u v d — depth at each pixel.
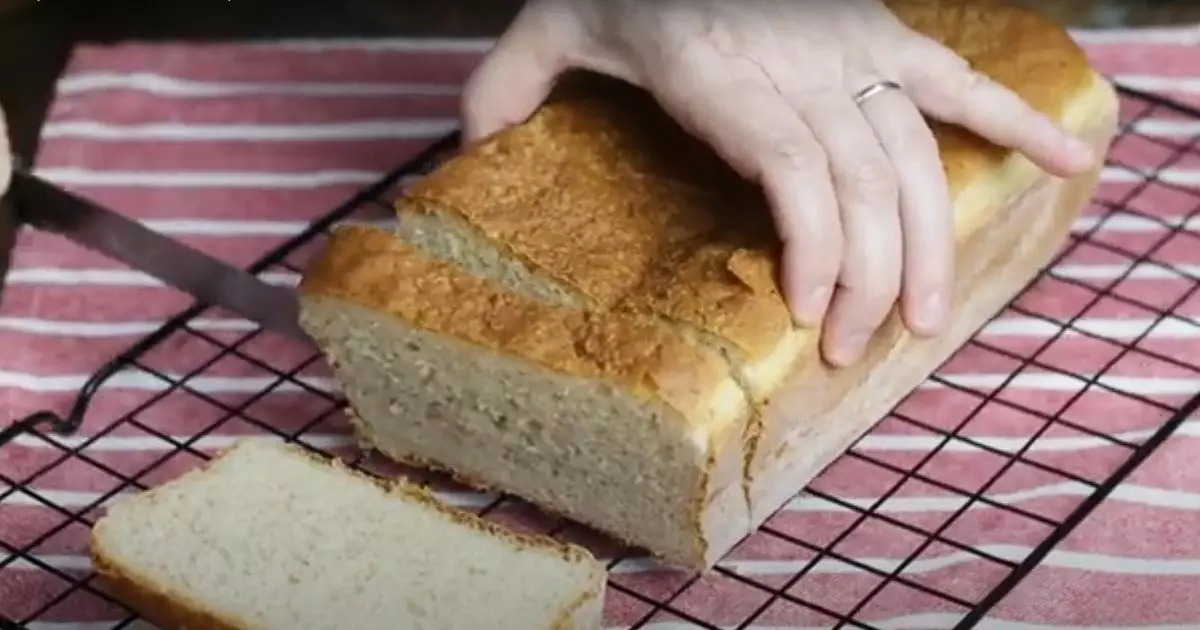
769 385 0.76
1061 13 1.04
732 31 0.79
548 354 0.76
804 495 0.81
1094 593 0.77
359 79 1.01
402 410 0.81
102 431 0.83
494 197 0.80
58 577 0.78
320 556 0.76
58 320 0.89
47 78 1.02
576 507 0.80
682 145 0.82
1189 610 0.77
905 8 0.89
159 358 0.86
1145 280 0.89
